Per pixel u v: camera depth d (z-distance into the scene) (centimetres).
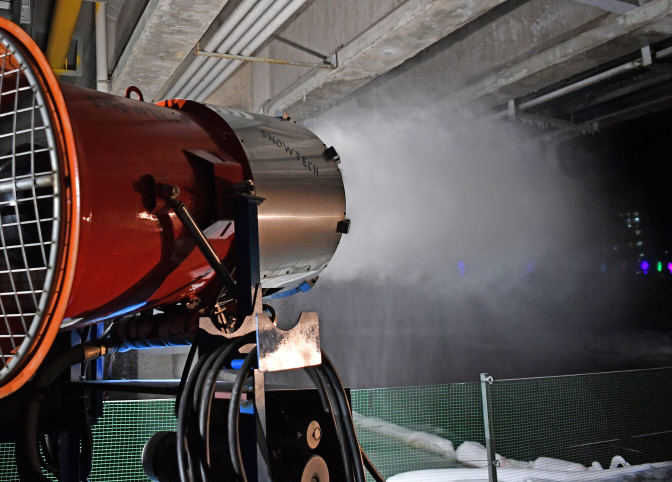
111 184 102
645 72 499
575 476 307
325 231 151
